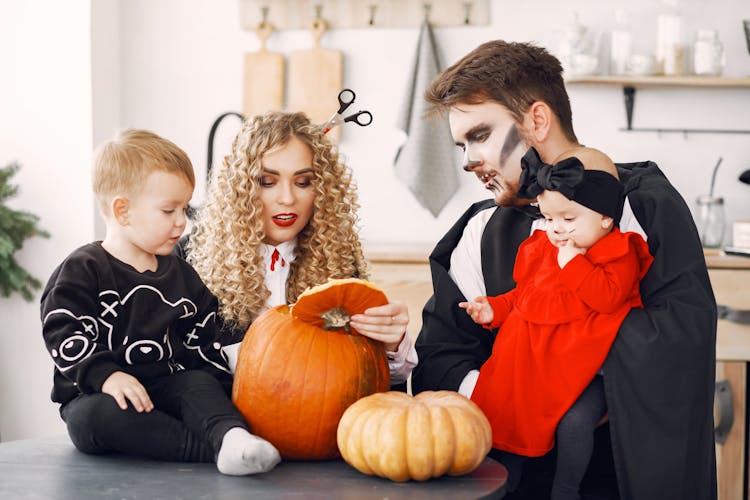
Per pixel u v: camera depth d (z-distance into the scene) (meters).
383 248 3.29
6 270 3.39
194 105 3.73
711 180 3.50
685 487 1.52
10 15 3.54
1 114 3.58
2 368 3.61
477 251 1.88
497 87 1.67
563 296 1.58
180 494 1.19
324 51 3.63
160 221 1.54
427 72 3.52
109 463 1.38
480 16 3.55
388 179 3.65
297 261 1.84
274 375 1.39
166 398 1.46
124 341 1.50
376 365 1.45
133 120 3.75
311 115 3.65
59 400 1.50
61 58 3.53
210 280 1.79
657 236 1.61
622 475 1.51
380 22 3.62
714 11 3.46
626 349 1.51
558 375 1.55
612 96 3.51
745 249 3.04
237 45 3.71
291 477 1.30
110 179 1.52
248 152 1.74
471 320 1.82
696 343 1.51
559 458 1.55
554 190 1.53
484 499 1.20
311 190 1.79
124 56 3.75
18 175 3.57
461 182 3.60
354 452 1.30
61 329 1.43
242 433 1.33
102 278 1.49
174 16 3.72
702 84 3.31
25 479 1.28
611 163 1.62
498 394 1.60
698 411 1.52
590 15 3.51
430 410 1.30
